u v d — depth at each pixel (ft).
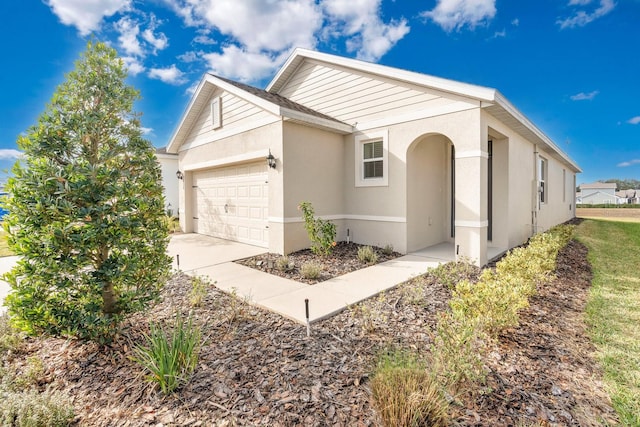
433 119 23.88
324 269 21.53
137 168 12.09
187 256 25.71
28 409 7.43
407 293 16.14
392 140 26.30
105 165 11.28
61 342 11.66
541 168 41.63
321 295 16.14
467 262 21.02
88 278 10.55
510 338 11.64
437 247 28.76
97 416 7.90
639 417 7.84
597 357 10.58
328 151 28.53
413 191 26.61
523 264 16.16
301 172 26.25
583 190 222.48
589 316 13.91
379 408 7.54
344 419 7.49
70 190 9.88
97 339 10.87
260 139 26.99
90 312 10.43
